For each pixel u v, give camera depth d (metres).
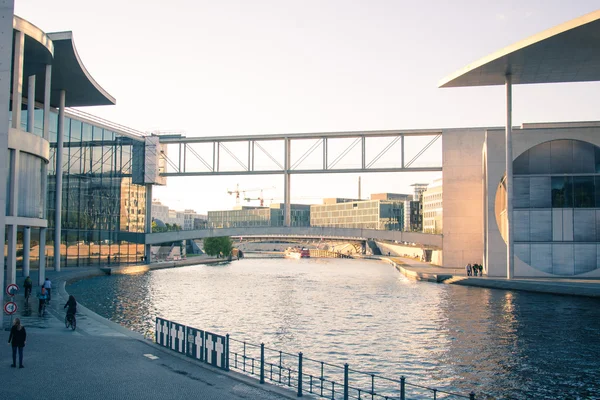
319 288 67.25
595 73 64.81
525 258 66.44
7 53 27.92
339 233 95.69
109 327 29.16
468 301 52.09
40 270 49.56
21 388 17.31
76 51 54.78
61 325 29.50
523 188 66.94
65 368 19.92
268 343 33.50
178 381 18.47
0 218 27.66
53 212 71.00
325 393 23.61
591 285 55.94
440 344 33.03
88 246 82.00
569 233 65.94
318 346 32.72
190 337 21.92
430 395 23.45
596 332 36.00
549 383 24.94
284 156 95.94
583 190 66.12
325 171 94.25
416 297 56.28
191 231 99.88
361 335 35.97
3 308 28.06
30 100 44.44
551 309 46.03
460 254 86.25
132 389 17.41
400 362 28.91
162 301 51.66
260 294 60.03
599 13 49.97
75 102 71.06
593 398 22.92
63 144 74.56
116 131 88.81
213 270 104.88
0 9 27.72
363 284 72.88
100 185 85.12
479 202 86.06
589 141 65.62
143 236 96.25
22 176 38.59
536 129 66.62
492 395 23.39
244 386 18.16
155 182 95.81
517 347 31.91
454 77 67.00
